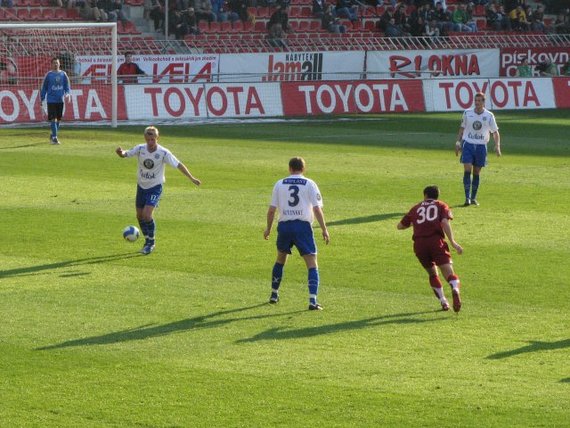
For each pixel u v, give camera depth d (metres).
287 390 26.67
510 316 33.59
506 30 135.88
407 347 30.28
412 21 128.25
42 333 31.48
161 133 86.38
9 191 57.00
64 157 70.62
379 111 108.38
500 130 91.81
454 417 24.86
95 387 26.83
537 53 128.62
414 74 121.62
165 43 116.06
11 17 115.88
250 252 42.84
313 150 76.12
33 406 25.50
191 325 32.44
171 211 51.75
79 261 41.16
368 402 25.84
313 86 105.56
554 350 30.00
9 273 39.09
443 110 111.31
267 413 25.09
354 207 52.97
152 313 33.75
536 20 138.38
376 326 32.47
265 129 90.88
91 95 95.88
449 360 29.08
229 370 28.17
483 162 53.84
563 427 24.25
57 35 105.19
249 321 32.91
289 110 103.94
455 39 129.00
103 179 61.38
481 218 50.38
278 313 33.88
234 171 65.38
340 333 31.67
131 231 43.28
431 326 32.47
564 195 57.06
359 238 45.56
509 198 56.12
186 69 110.50
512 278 38.53
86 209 52.00
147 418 24.80
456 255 42.31
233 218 50.03
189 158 71.06
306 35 126.62
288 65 115.88
